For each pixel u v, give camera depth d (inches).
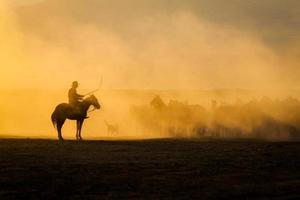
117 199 701.9
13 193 724.0
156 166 892.6
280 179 812.0
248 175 837.2
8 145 1096.2
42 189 747.4
